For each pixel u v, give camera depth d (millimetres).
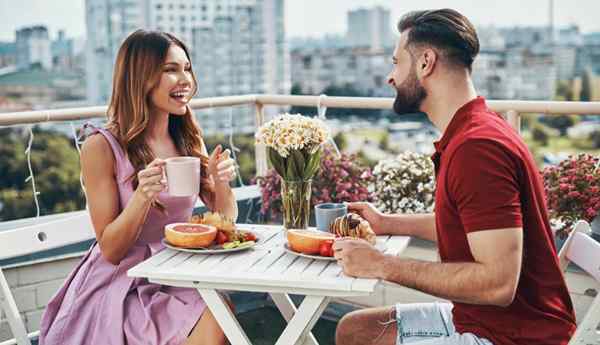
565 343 2107
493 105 3398
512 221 1955
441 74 2178
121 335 2438
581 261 2379
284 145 2492
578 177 3160
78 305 2537
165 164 2432
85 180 2574
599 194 3133
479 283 1961
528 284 2098
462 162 2002
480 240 1962
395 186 3570
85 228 2736
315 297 2123
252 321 3816
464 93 2184
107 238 2486
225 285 2170
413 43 2201
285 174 2564
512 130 2125
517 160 2012
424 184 3541
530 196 2045
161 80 2629
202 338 2393
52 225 2652
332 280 2074
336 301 3854
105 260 2592
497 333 2105
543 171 3287
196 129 2861
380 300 3699
